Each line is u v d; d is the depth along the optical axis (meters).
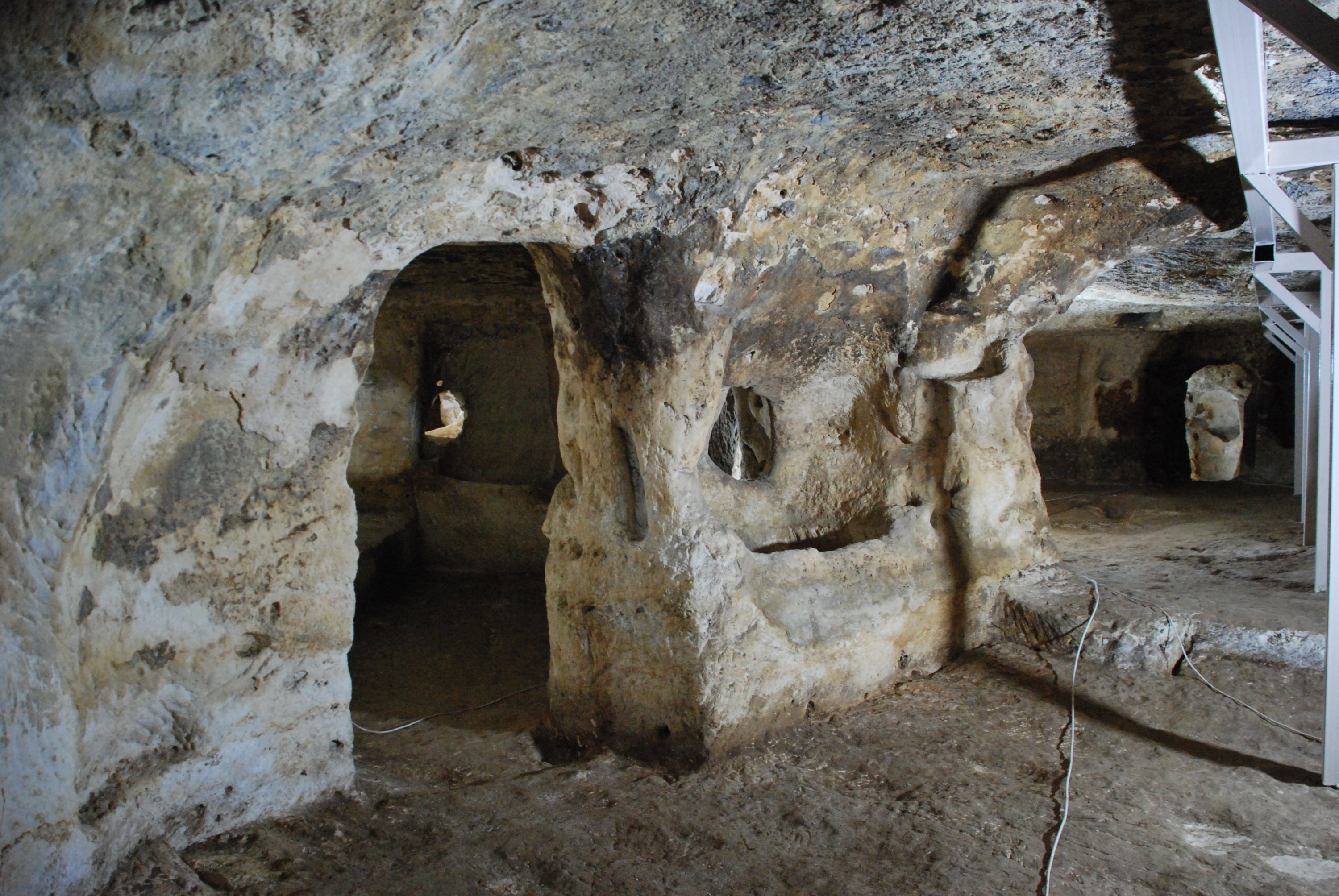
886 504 3.26
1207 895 1.99
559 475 5.30
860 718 2.88
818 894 1.99
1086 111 2.20
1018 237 2.99
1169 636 3.14
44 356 1.50
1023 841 2.20
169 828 1.98
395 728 3.01
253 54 1.29
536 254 2.49
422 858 2.08
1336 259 2.21
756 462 4.25
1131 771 2.55
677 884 2.02
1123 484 6.86
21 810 1.65
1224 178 2.82
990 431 3.45
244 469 2.02
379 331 5.09
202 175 1.48
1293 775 2.52
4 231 1.32
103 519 1.80
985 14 1.60
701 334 2.42
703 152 2.10
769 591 2.74
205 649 2.02
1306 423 5.15
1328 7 1.64
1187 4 1.60
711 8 1.48
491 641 4.07
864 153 2.40
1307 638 3.01
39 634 1.67
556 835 2.21
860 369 3.15
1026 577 3.54
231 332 1.86
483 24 1.40
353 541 2.25
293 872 1.98
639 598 2.57
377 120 1.56
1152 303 5.66
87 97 1.25
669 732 2.58
